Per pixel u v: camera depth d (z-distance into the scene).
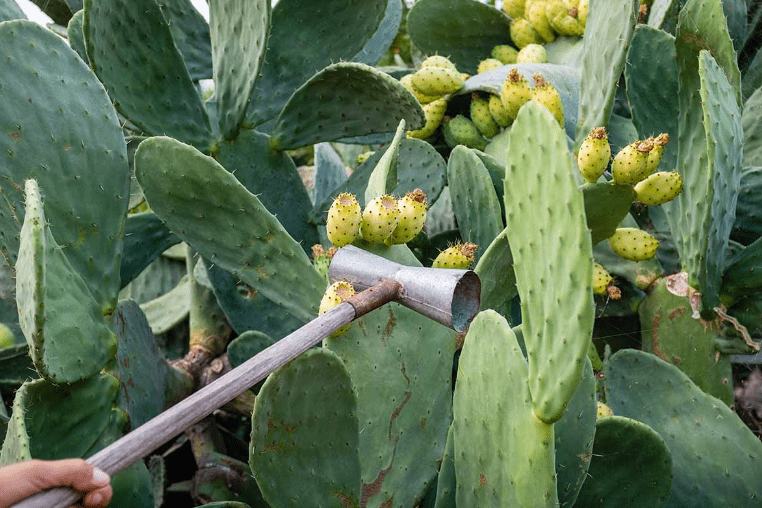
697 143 1.87
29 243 1.49
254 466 1.46
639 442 1.62
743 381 2.09
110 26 1.96
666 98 2.05
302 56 2.21
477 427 1.50
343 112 2.13
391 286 1.46
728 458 1.75
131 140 2.18
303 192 2.26
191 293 2.29
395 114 2.09
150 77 2.05
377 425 1.66
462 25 2.72
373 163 2.21
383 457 1.66
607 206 1.85
